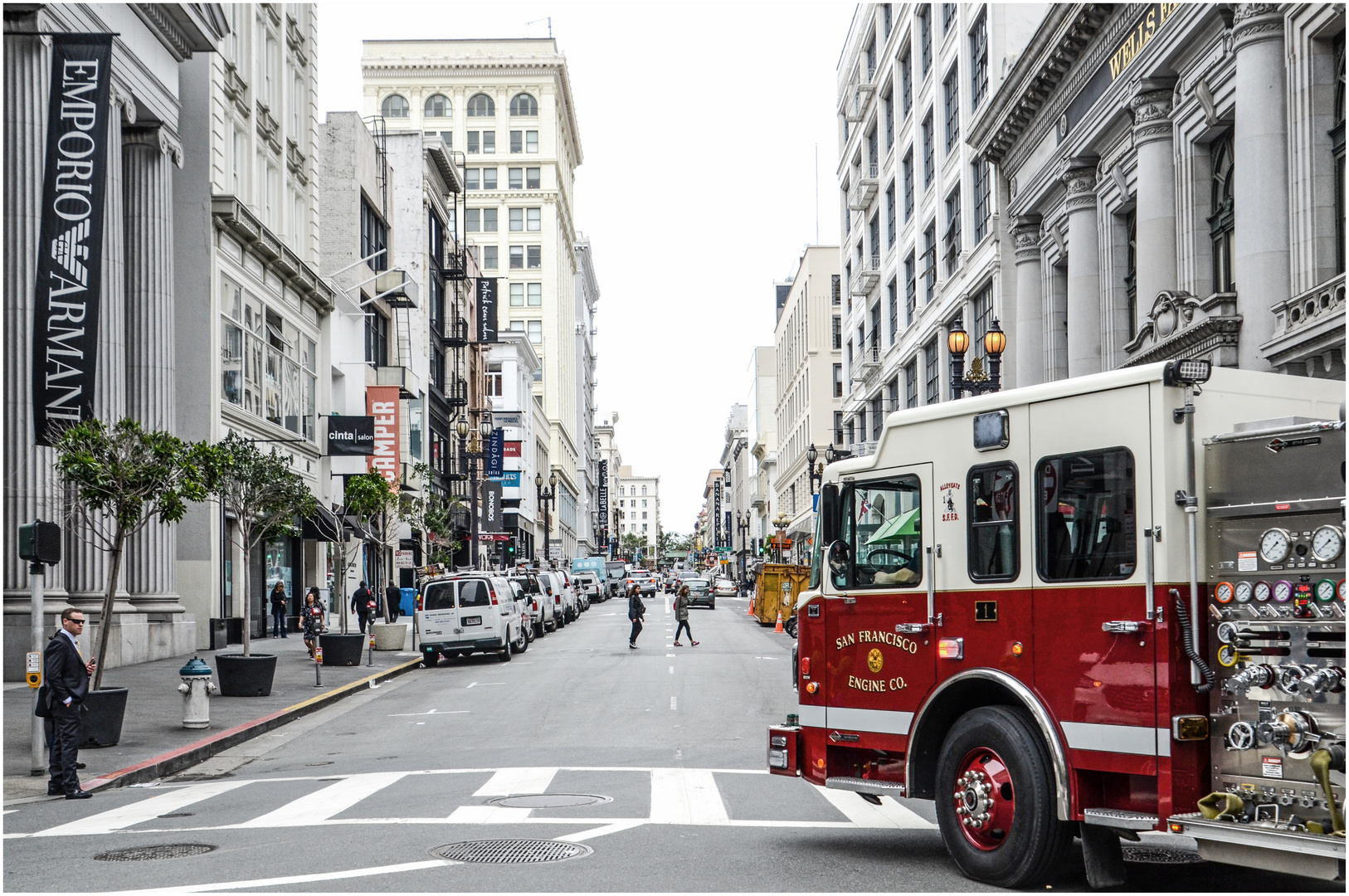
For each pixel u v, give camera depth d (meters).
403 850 8.91
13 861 8.98
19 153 21.88
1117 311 28.39
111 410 24.45
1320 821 6.41
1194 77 23.47
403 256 57.31
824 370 83.06
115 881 8.09
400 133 57.88
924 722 8.57
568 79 116.56
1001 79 36.22
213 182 31.41
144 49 27.11
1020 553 7.99
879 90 55.97
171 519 16.34
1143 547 7.19
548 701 21.11
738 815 10.45
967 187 39.81
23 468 21.69
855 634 9.31
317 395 41.78
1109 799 7.38
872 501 9.31
